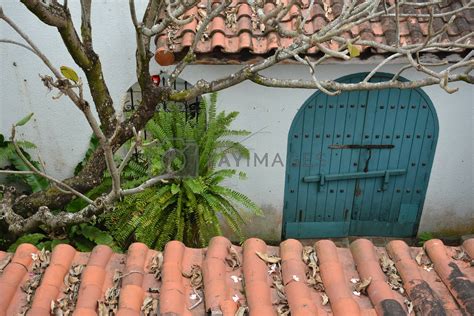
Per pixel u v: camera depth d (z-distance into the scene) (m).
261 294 2.98
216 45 5.27
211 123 5.86
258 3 3.49
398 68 5.96
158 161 5.54
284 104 6.31
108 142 2.66
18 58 6.11
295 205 7.22
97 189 5.84
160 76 6.11
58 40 6.02
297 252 3.42
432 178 7.00
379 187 7.13
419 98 6.38
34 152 6.81
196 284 3.13
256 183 6.93
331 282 3.12
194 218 6.18
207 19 3.74
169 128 5.80
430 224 7.42
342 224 7.44
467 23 5.68
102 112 4.16
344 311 2.86
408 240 7.54
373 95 6.38
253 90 6.17
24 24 5.88
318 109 6.42
